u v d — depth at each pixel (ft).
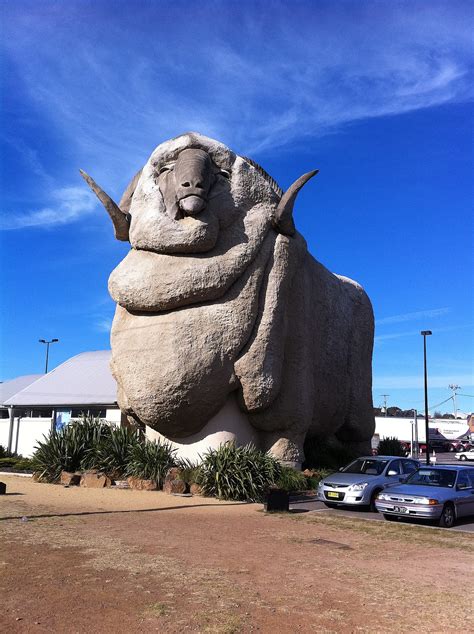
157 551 25.93
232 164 52.70
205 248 49.42
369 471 46.68
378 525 36.47
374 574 23.90
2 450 85.25
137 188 53.06
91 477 49.80
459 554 29.04
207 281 48.78
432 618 18.61
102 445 53.42
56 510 36.42
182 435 51.08
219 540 29.37
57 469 52.85
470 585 22.74
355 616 18.49
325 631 17.08
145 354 49.03
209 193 50.47
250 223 51.88
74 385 100.37
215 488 45.44
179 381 47.88
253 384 49.62
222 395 49.88
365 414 71.61
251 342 50.16
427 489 39.68
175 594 19.80
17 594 19.26
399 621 18.22
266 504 40.63
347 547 29.40
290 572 23.56
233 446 47.98
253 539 30.17
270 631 16.87
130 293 49.60
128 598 19.19
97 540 27.66
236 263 49.93
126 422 68.85
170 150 51.96
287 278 52.90
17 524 30.99
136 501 42.04
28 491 46.03
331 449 67.26
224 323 49.29
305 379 55.31
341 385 67.72
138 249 51.65
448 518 38.45
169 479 47.01
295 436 54.39
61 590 19.77
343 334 68.13
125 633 16.34
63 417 90.58
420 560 27.22
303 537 31.48
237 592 20.34
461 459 165.58
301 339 55.42
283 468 50.80
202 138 52.29
